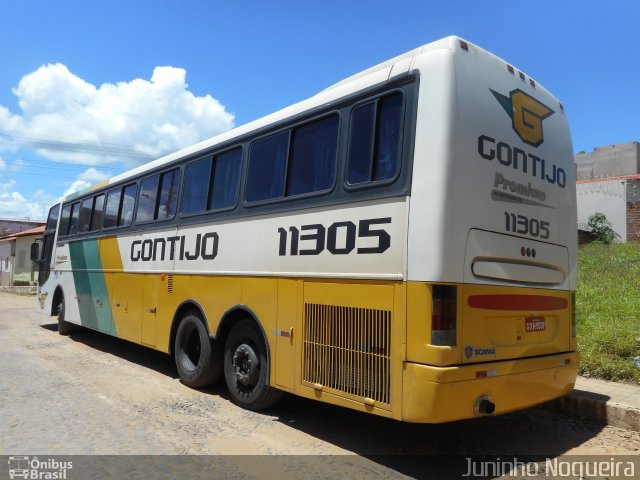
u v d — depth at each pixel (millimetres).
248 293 5793
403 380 4020
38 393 6586
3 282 37688
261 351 5664
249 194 6000
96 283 9828
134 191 8789
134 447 4773
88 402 6199
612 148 28797
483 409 4043
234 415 5758
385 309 4227
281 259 5363
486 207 4289
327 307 4758
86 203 10758
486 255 4242
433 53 4281
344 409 6027
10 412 5773
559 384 4887
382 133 4523
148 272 7977
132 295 8414
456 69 4227
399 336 4086
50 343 10688
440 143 4055
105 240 9570
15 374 7648
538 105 5070
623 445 4859
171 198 7625
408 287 4062
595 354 6855
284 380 5188
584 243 20125
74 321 10797
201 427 5344
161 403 6219
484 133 4352
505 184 4492
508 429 5320
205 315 6516
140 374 7828
